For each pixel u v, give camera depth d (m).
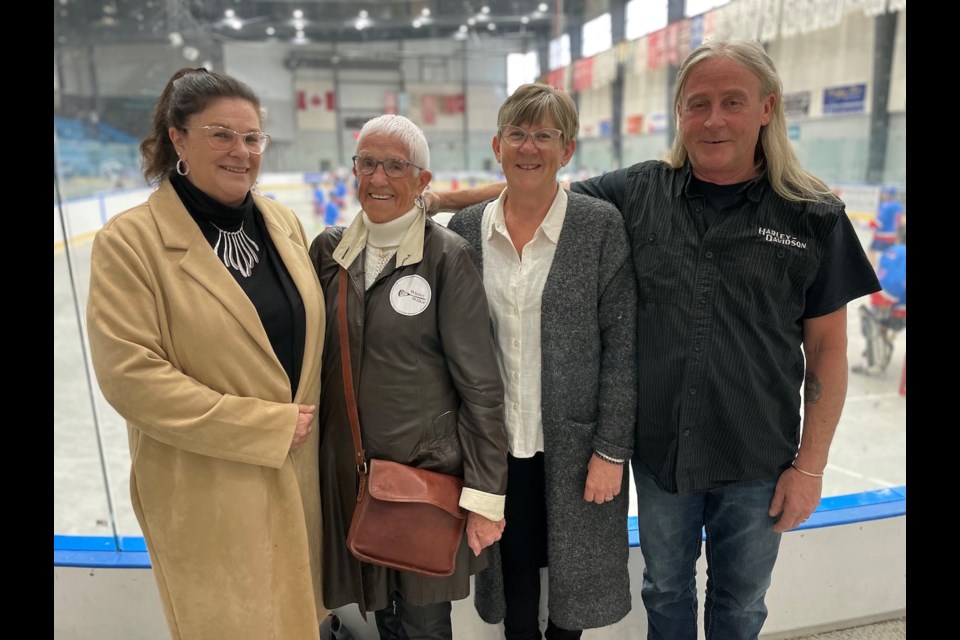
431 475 1.24
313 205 13.75
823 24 6.64
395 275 1.24
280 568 1.24
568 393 1.33
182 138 1.14
